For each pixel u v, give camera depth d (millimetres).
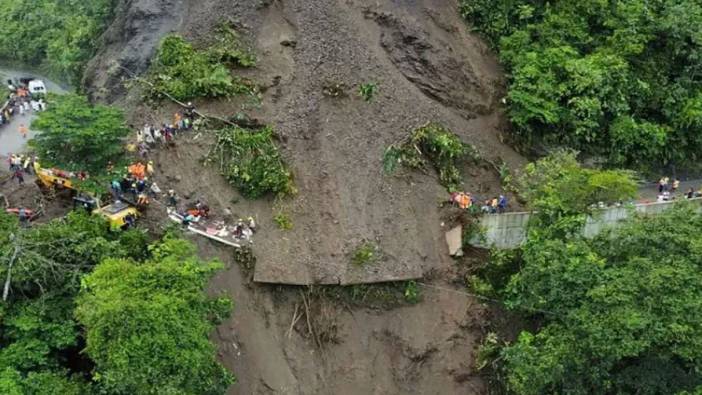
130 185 34688
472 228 35469
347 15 39844
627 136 40281
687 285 26172
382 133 36781
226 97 37531
